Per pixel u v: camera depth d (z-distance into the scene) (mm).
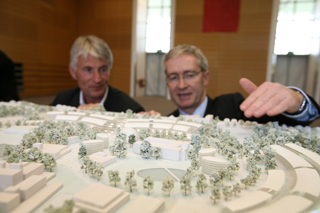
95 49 1694
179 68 1467
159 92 6363
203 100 1621
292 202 333
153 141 647
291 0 4793
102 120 901
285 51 5031
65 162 539
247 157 578
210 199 383
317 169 480
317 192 364
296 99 918
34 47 5176
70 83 6438
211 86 5332
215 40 5211
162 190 399
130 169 510
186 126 839
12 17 4641
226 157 585
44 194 375
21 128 777
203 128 764
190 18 5301
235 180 458
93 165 469
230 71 5199
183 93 1508
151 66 6316
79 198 343
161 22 5941
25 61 4984
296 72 5070
